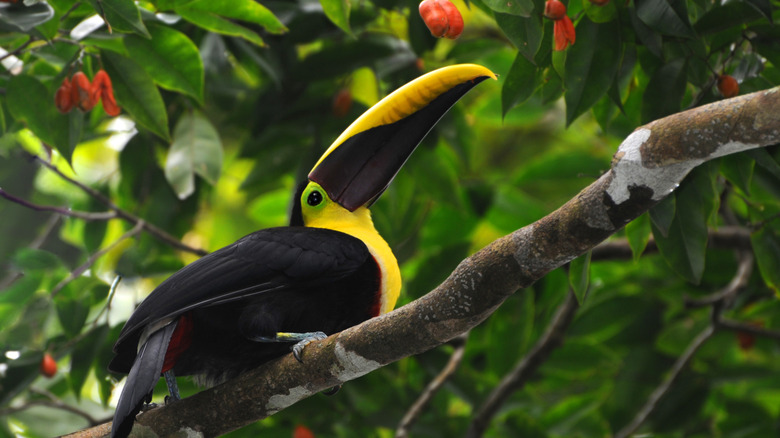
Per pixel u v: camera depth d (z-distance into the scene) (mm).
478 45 11281
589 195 5910
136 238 10734
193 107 10633
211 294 7301
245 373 7156
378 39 11242
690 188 7785
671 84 7770
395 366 11672
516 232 6168
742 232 11188
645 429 11883
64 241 14375
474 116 13477
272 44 11289
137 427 7164
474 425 11039
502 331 11422
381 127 8133
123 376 10336
